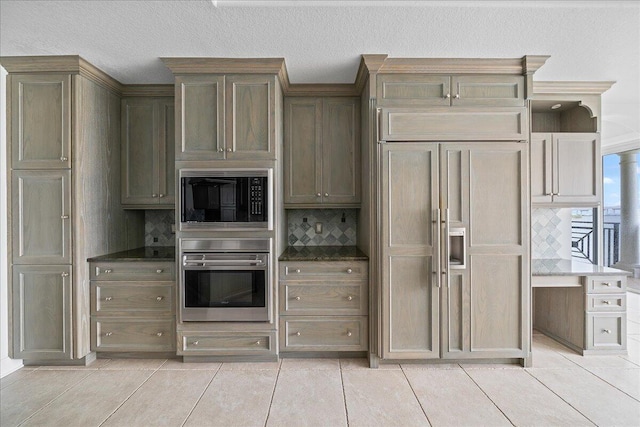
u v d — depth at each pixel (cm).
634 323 364
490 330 262
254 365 267
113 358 280
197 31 222
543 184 304
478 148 259
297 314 272
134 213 329
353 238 345
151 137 306
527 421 196
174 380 244
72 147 258
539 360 276
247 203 265
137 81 297
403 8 200
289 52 251
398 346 262
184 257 266
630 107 361
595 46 242
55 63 254
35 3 192
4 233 259
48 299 261
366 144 279
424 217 260
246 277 268
